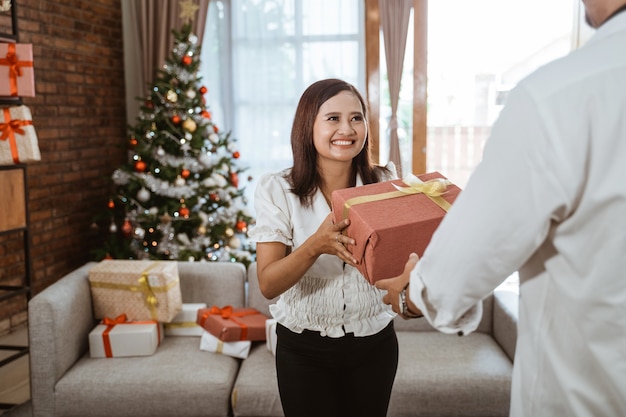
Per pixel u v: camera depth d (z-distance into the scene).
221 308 2.84
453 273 0.83
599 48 0.77
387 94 4.53
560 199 0.75
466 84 4.55
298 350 1.57
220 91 4.79
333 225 1.30
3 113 2.70
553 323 0.86
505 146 0.78
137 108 4.96
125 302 2.65
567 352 0.84
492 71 4.52
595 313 0.79
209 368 2.43
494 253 0.80
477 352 2.56
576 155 0.74
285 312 1.58
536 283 0.88
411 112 4.55
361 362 1.58
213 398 2.32
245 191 4.84
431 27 4.51
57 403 2.34
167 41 4.63
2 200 2.66
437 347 2.61
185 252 3.77
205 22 4.59
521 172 0.77
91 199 4.49
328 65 4.63
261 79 4.72
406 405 2.32
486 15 4.47
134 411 2.33
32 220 3.80
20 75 2.67
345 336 1.55
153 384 2.33
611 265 0.76
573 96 0.75
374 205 1.27
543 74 0.79
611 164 0.74
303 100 1.58
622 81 0.74
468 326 0.91
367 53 4.50
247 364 2.50
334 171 1.60
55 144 4.02
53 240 4.04
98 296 2.67
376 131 4.55
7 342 3.53
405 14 4.38
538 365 0.88
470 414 2.32
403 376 2.34
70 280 2.60
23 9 3.69
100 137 4.60
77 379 2.36
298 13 4.61
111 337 2.51
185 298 2.91
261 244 1.54
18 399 2.94
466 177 4.65
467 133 4.61
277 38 4.66
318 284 1.54
